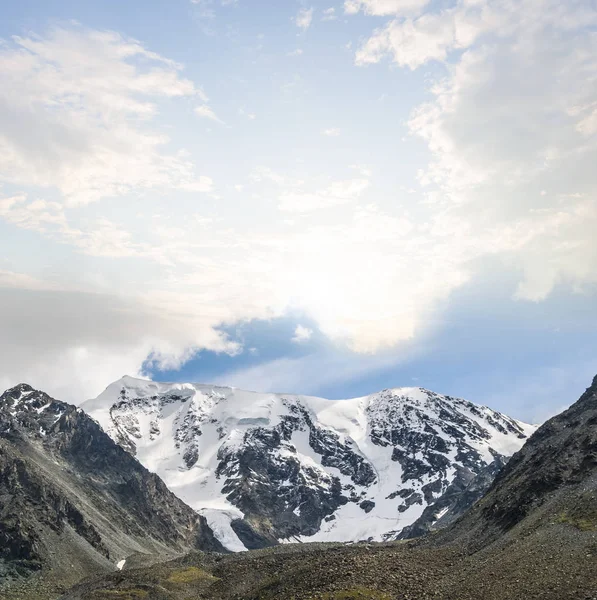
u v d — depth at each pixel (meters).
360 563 112.88
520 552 93.81
